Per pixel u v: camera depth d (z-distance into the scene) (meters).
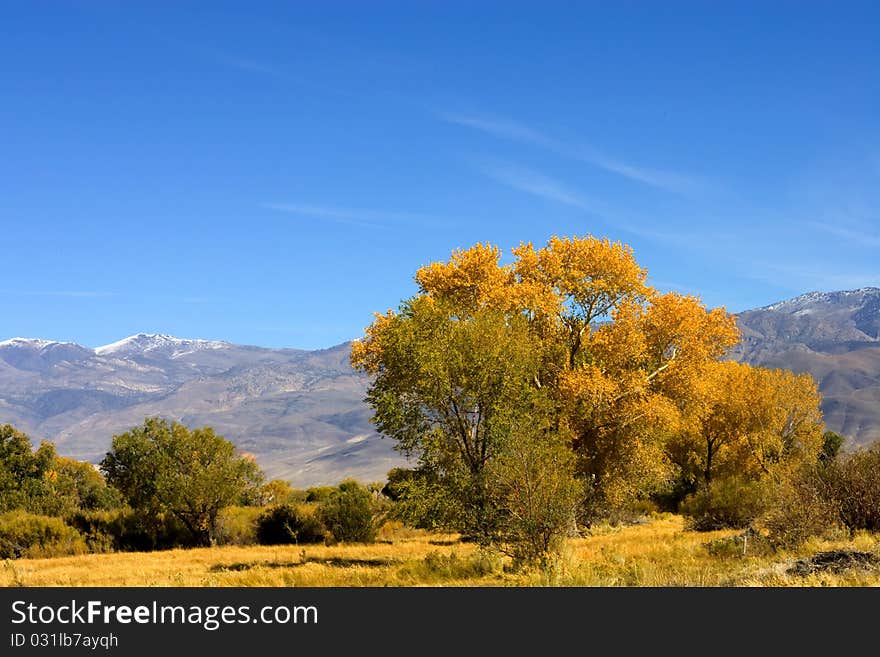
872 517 22.14
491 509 21.50
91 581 21.95
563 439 28.45
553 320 38.16
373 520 42.00
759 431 59.59
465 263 38.00
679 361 40.84
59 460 69.50
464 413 26.52
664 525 41.62
